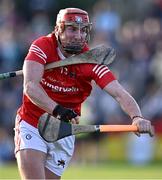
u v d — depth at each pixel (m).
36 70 16.70
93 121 39.25
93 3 50.56
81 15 17.00
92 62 17.16
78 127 16.25
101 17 47.09
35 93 16.41
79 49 17.14
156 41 45.53
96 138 39.53
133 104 16.73
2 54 44.88
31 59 16.81
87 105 38.97
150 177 31.03
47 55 17.00
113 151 39.41
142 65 43.25
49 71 17.17
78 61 17.12
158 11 48.34
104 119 39.66
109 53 17.25
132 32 46.16
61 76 17.23
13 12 49.53
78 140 39.50
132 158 38.78
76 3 50.72
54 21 50.16
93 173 33.00
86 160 39.41
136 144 38.62
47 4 50.34
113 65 43.72
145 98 41.47
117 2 48.94
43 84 17.31
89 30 17.22
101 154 39.56
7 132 41.53
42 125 16.28
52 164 17.91
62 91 17.36
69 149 18.02
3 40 45.88
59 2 50.56
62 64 17.09
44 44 17.05
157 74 42.78
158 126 39.22
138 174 32.41
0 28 47.66
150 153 38.50
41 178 17.02
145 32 46.19
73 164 38.81
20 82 43.06
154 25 47.06
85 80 17.34
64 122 16.30
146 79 42.56
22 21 49.25
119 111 40.12
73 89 17.41
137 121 16.16
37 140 17.27
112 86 16.97
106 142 39.56
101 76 17.08
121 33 46.31
